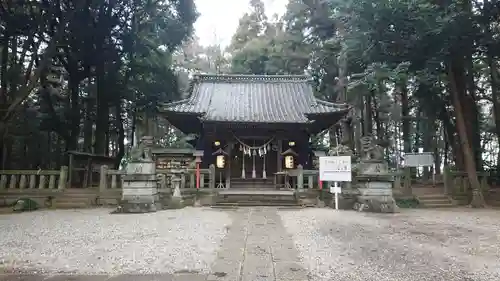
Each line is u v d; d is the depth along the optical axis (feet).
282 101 77.05
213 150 72.84
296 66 104.78
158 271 17.01
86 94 98.37
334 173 44.50
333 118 71.77
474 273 16.69
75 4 63.36
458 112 57.00
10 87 67.62
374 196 43.57
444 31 50.16
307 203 49.83
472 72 70.13
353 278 15.93
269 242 23.75
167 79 93.61
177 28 86.69
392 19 51.37
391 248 22.00
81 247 22.11
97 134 79.41
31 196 48.03
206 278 15.88
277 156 71.87
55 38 59.82
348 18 58.65
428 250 21.48
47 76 75.92
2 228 29.48
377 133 103.86
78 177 65.67
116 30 78.43
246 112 70.64
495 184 72.08
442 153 125.70
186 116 69.77
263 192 54.75
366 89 63.67
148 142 44.42
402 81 59.11
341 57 81.30
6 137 64.75
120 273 16.70
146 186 42.68
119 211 41.14
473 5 55.36
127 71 85.92
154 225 30.89
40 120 82.43
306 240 24.44
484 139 110.83
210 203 50.49
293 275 16.34
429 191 59.57
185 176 54.49
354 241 24.18
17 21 62.34
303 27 98.99
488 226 31.42
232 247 22.16
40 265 18.06
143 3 76.38
